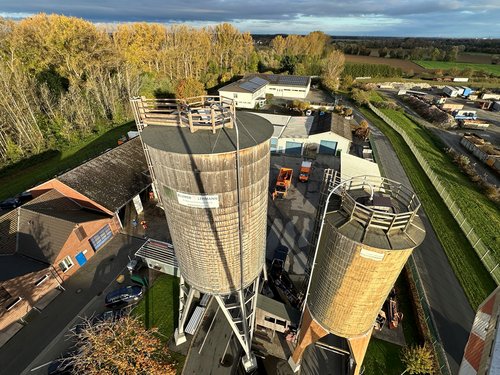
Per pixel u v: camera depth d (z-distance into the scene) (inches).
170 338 767.1
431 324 796.6
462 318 817.5
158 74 2972.4
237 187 447.5
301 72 3796.8
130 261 978.1
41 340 761.6
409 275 911.7
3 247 871.1
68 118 1974.7
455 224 1194.6
